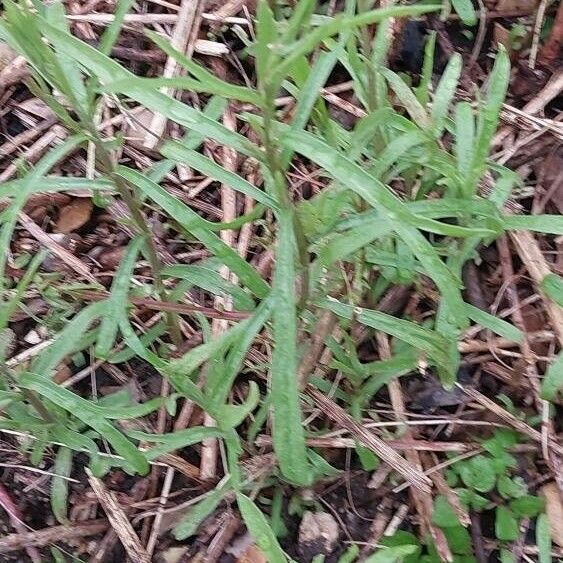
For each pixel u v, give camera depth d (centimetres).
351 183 17
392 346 27
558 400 27
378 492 26
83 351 28
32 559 26
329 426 27
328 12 32
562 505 26
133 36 32
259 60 16
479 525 26
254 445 26
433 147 22
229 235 29
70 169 31
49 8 21
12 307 20
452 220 28
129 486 27
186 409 27
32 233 29
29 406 25
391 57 31
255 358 27
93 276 29
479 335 28
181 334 28
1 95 31
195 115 18
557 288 25
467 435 27
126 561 26
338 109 31
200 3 32
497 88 22
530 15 32
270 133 17
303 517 26
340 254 20
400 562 25
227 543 26
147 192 20
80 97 19
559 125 30
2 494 26
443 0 32
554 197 29
